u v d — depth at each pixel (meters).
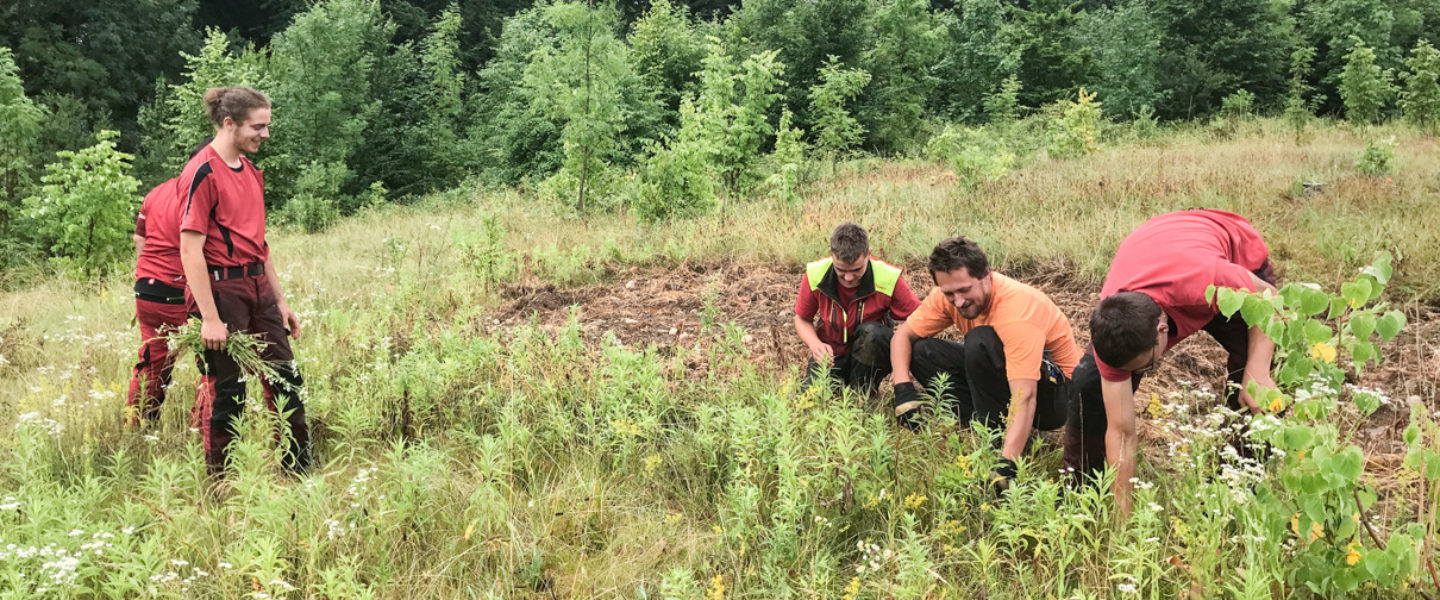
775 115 23.02
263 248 4.14
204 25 39.25
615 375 4.45
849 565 3.29
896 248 7.89
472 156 24.73
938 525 3.36
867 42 24.28
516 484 3.97
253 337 3.97
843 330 4.65
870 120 23.00
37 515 3.24
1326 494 2.74
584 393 4.72
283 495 3.56
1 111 13.60
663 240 9.27
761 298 6.97
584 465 4.04
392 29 27.14
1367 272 2.68
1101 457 3.48
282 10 38.56
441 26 28.05
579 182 13.42
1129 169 11.90
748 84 12.48
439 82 26.64
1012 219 8.27
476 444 4.23
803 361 5.16
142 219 4.39
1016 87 25.19
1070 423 3.44
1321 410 2.69
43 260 12.30
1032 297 3.75
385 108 25.06
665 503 3.81
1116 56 26.66
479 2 37.66
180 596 3.02
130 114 32.47
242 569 3.01
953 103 27.61
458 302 7.10
